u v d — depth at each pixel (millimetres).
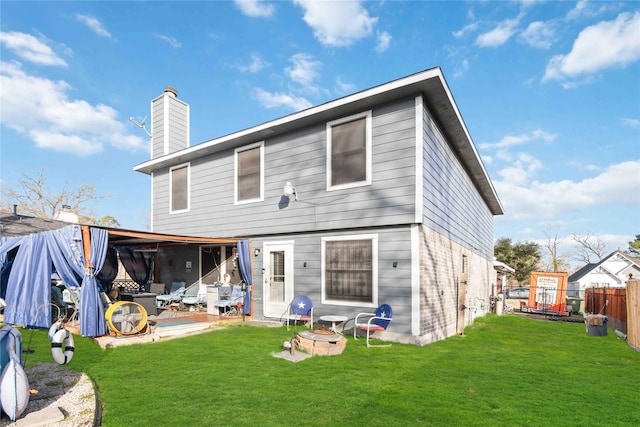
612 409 3965
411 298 7102
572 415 3771
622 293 10586
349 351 6309
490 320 13375
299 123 8906
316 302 8523
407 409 3822
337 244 8297
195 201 11539
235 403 3926
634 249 39250
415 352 6332
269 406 3850
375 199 7723
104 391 4266
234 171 10531
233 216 10453
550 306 17484
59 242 7254
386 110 7742
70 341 4523
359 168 8055
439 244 8445
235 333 7777
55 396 4137
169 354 5934
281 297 9312
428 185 7645
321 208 8586
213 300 10094
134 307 7301
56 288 9164
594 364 6207
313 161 8852
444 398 4160
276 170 9570
